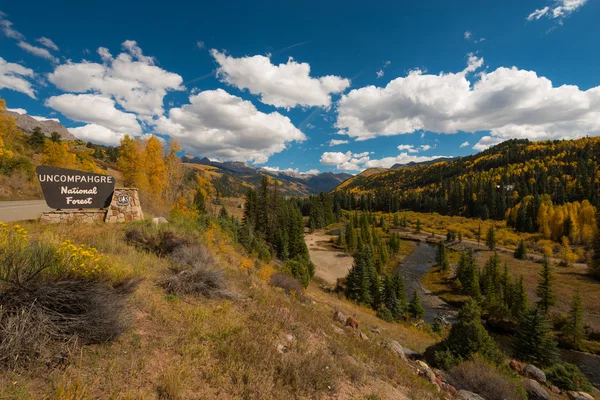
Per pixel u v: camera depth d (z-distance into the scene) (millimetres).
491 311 36688
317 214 119188
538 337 21594
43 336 3191
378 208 188625
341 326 9805
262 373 4285
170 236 9969
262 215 59594
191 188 43250
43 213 10008
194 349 4312
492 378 8148
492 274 48406
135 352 3830
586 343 30516
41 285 3467
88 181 11062
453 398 7262
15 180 23219
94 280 4203
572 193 133750
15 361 2762
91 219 10930
